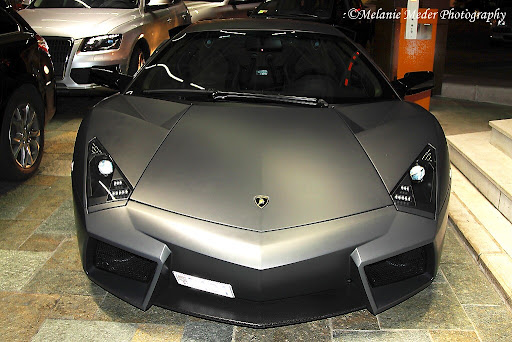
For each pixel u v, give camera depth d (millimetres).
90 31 6082
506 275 2969
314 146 2713
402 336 2541
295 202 2404
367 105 3166
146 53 6887
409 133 2885
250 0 10359
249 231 2299
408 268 2580
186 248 2305
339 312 2426
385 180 2570
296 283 2316
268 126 2852
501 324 2639
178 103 3082
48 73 4598
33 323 2570
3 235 3398
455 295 2881
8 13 4293
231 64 3439
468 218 3650
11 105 4035
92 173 2568
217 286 2338
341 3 7816
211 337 2527
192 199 2412
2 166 4066
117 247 2383
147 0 7156
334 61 3486
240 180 2484
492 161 4109
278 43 3570
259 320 2385
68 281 2922
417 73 3734
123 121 2873
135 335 2521
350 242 2332
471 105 7223
